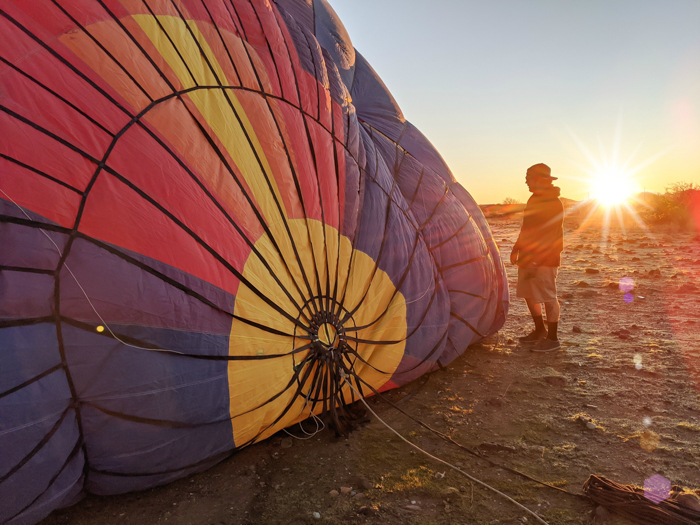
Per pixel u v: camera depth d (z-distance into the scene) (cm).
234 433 308
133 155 271
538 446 345
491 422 383
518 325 675
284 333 324
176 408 271
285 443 354
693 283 910
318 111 404
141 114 280
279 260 329
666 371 478
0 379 221
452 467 318
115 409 255
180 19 320
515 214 5591
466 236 530
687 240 1772
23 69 249
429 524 264
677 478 300
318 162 386
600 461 323
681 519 252
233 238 303
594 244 1739
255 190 326
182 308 271
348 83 570
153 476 282
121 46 283
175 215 277
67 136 252
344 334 374
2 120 236
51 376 238
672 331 615
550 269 549
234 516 274
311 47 434
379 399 432
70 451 247
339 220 389
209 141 308
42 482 236
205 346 280
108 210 255
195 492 295
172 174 282
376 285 410
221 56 336
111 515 273
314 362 349
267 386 313
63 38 266
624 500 268
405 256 438
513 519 267
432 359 464
